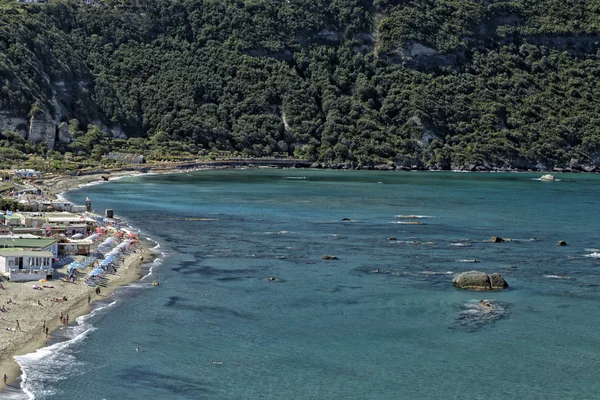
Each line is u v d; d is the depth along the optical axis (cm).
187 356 7994
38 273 10469
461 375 7675
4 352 7794
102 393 7050
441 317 9325
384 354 8169
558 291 10475
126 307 9481
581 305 9831
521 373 7738
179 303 9731
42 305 9338
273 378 7531
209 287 10519
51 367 7538
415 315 9394
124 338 8406
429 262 12200
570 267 11900
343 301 9944
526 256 12731
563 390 7375
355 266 11869
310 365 7856
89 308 9381
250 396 7125
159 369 7638
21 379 7231
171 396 7069
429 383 7488
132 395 7038
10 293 9744
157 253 12719
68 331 8525
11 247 11281
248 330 8800
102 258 12112
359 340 8550
